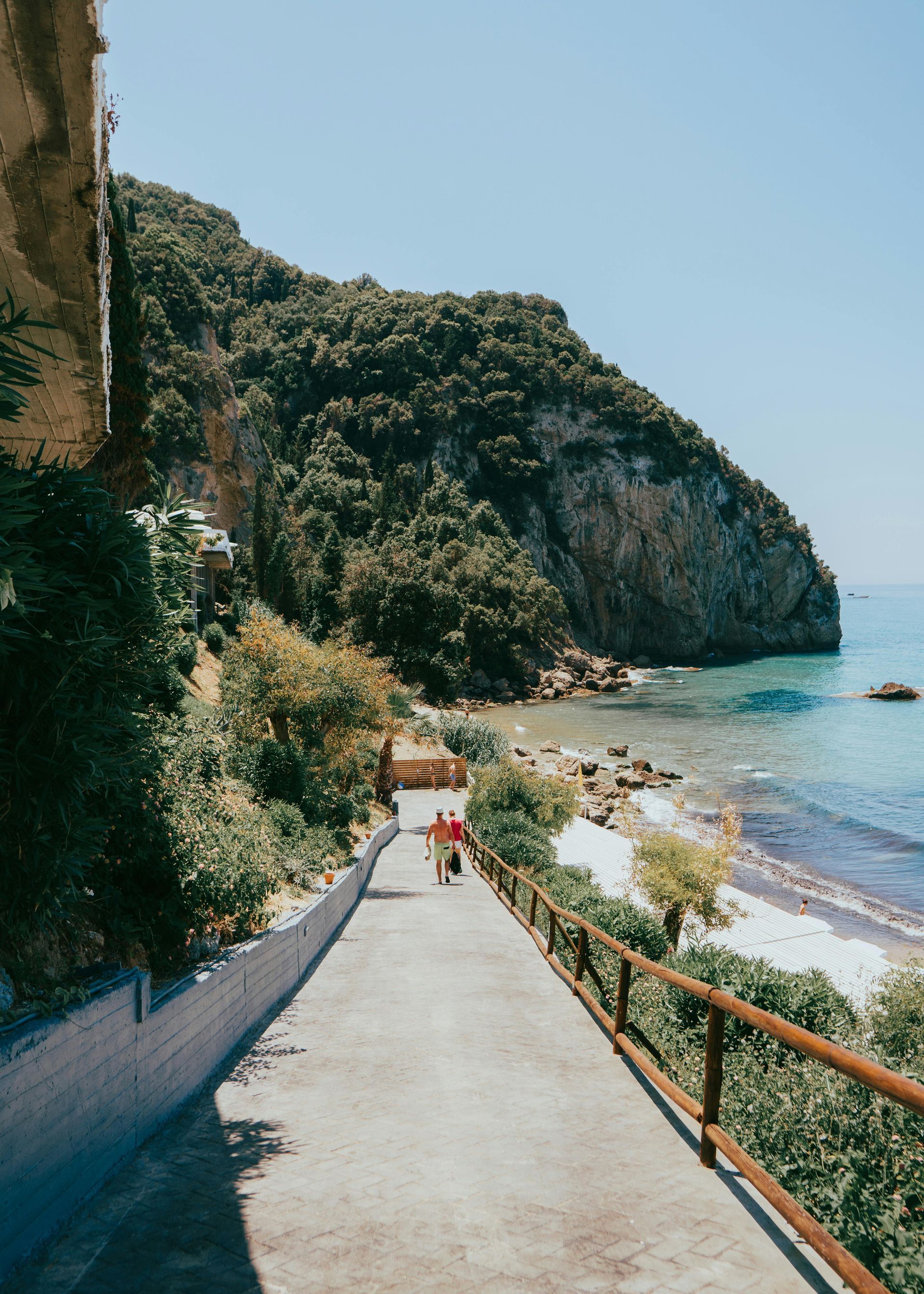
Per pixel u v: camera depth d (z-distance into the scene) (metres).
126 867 6.18
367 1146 4.24
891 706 79.25
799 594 149.12
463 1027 6.87
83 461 8.81
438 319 137.38
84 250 5.25
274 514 84.88
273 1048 6.62
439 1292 2.70
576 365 134.75
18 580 3.32
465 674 82.62
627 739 62.22
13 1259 3.06
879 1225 3.47
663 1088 4.57
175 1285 2.88
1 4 3.47
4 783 3.94
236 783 15.70
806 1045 2.87
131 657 4.68
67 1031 3.60
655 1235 3.03
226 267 157.25
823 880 29.80
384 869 21.53
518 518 125.94
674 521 127.50
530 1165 3.82
